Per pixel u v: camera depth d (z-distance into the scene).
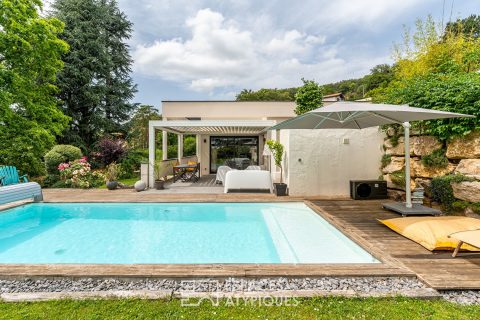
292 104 17.08
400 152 8.08
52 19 12.08
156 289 3.22
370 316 2.63
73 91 18.78
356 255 4.60
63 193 9.83
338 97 28.52
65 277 3.46
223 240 5.63
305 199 8.38
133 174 17.78
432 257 3.95
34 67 11.98
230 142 17.98
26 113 12.85
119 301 2.86
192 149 23.59
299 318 2.61
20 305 2.80
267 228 6.40
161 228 6.47
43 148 12.92
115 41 21.67
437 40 10.21
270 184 10.22
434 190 6.50
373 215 6.39
